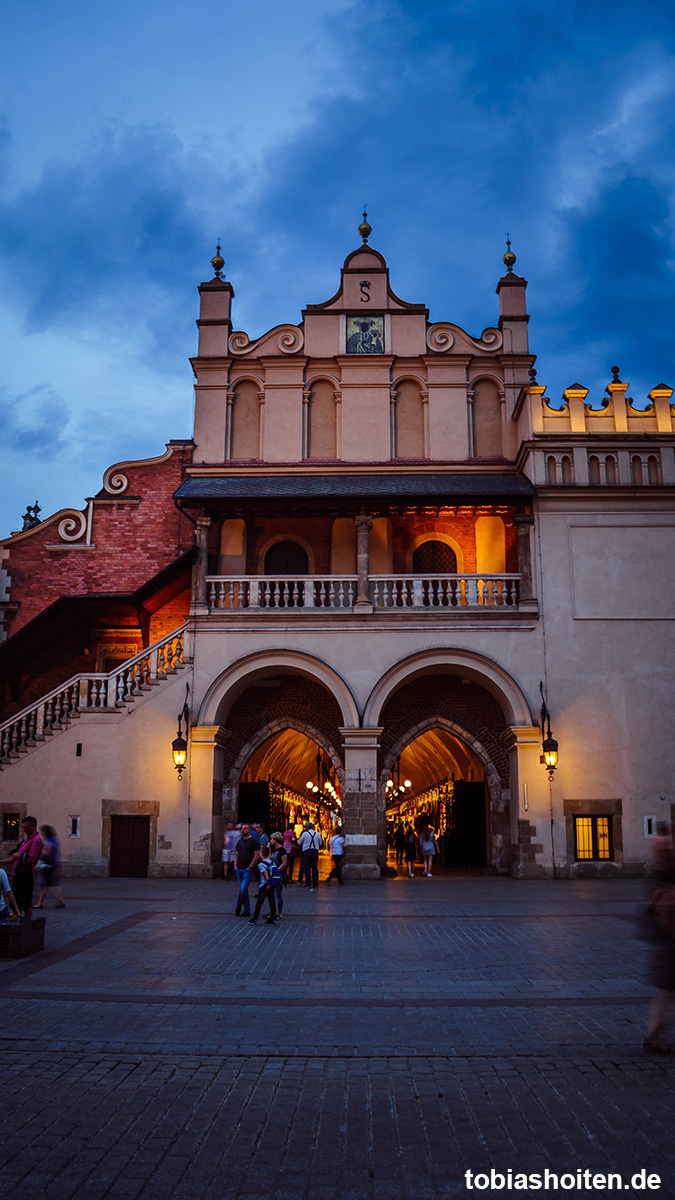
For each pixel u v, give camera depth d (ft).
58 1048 24.50
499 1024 27.04
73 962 36.09
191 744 73.31
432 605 74.79
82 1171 17.03
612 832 72.28
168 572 78.33
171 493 89.30
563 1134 18.74
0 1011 28.25
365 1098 20.83
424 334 88.02
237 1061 23.49
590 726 73.05
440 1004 29.48
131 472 89.81
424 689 81.00
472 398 86.94
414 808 127.24
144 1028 26.45
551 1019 27.63
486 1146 18.17
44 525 88.79
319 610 74.59
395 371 87.30
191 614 75.15
